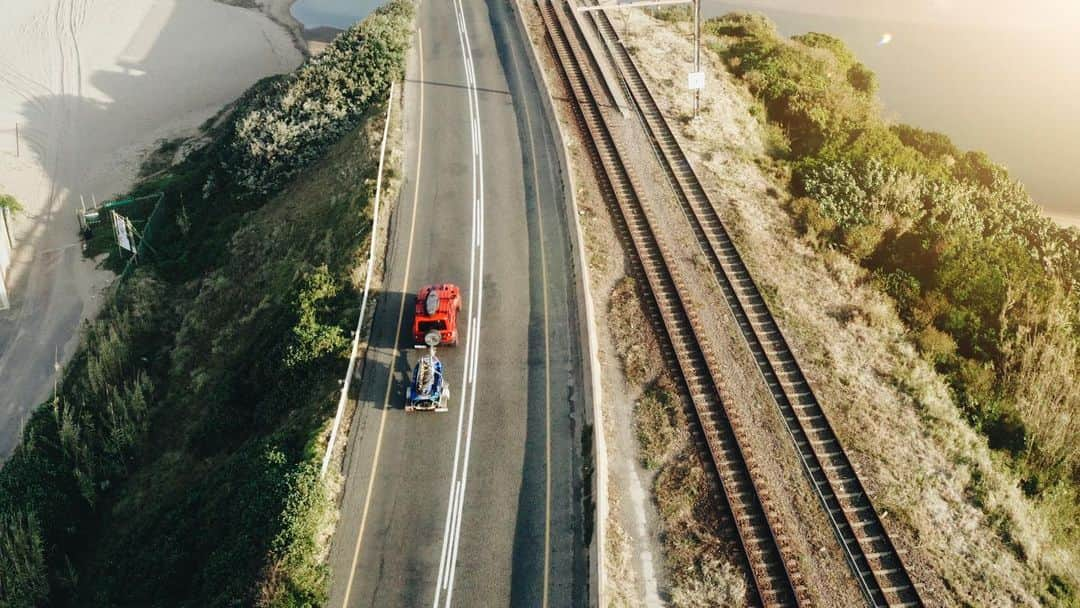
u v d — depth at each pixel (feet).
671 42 184.85
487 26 188.55
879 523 86.89
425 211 132.05
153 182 209.97
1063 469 100.48
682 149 144.66
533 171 140.26
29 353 162.50
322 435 95.45
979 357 114.01
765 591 80.69
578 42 180.24
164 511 106.52
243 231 163.73
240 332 135.13
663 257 121.39
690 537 86.58
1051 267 128.88
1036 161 204.23
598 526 82.07
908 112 223.51
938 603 80.28
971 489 93.76
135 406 129.49
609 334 110.93
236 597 80.33
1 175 221.46
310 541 83.82
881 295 122.21
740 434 95.86
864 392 104.22
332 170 154.30
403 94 162.91
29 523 109.70
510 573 82.12
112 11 311.88
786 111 166.20
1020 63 244.22
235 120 208.95
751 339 110.11
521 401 100.17
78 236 197.77
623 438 97.35
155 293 161.07
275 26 315.78
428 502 89.15
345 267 121.39
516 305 113.80
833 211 135.13
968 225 134.82
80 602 101.24
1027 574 85.46
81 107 254.06
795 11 280.92
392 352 108.27
